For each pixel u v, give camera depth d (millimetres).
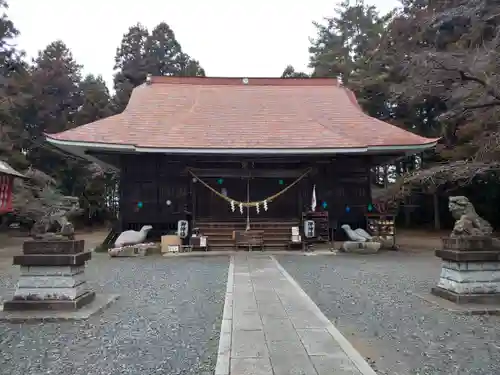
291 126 18906
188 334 5527
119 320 6266
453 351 4902
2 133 24531
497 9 15305
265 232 16875
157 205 18391
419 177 16484
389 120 28578
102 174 34344
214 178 18312
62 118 37906
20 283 6750
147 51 43969
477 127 17312
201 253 15266
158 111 20297
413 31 22766
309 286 8984
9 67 29984
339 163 19062
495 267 7156
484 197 24703
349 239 18391
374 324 6035
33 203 20141
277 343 4992
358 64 31688
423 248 17578
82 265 7254
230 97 22484
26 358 4711
